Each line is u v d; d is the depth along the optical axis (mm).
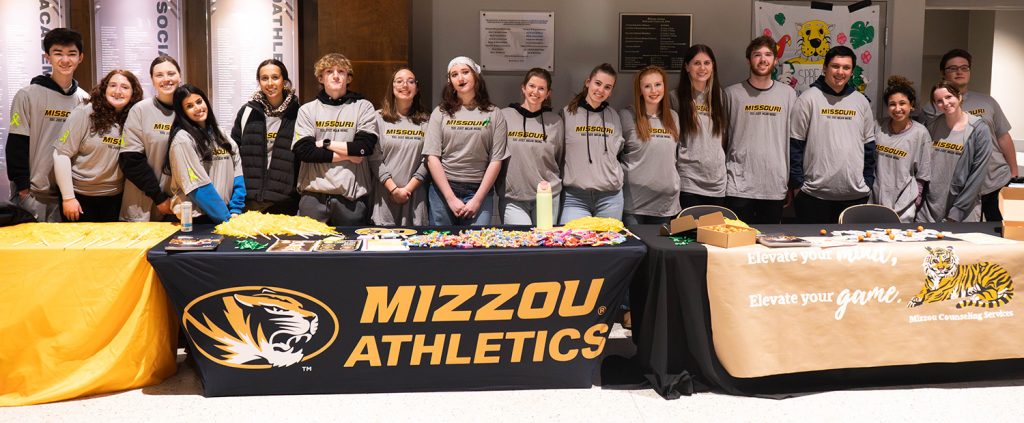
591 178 4457
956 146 4887
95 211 4262
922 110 5281
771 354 3186
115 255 3197
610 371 3508
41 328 3188
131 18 5148
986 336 3277
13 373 3186
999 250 3252
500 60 5160
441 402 3205
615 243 3314
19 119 4410
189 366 3623
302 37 5402
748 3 5191
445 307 3197
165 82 3977
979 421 3020
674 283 3223
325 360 3230
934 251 3232
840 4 5234
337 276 3135
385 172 4355
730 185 4766
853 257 3197
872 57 5297
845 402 3215
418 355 3250
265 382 3244
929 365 3404
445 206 4410
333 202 4234
